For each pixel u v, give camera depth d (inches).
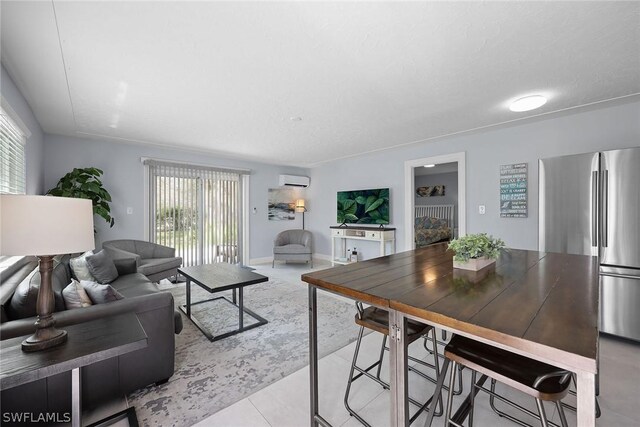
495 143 149.6
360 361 85.9
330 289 52.6
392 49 74.7
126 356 67.4
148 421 61.1
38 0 55.6
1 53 74.5
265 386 73.6
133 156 176.6
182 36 68.6
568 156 107.1
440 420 61.6
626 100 109.0
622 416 62.1
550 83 94.4
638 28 65.7
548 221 111.5
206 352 91.1
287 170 260.5
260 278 114.0
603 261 99.3
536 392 38.0
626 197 95.0
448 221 314.5
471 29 66.7
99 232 164.9
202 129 143.4
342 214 232.5
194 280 112.1
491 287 49.3
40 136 136.6
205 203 209.0
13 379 40.6
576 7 59.3
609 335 101.2
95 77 88.4
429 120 132.3
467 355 46.3
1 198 43.8
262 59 79.3
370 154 210.4
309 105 112.8
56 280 82.0
